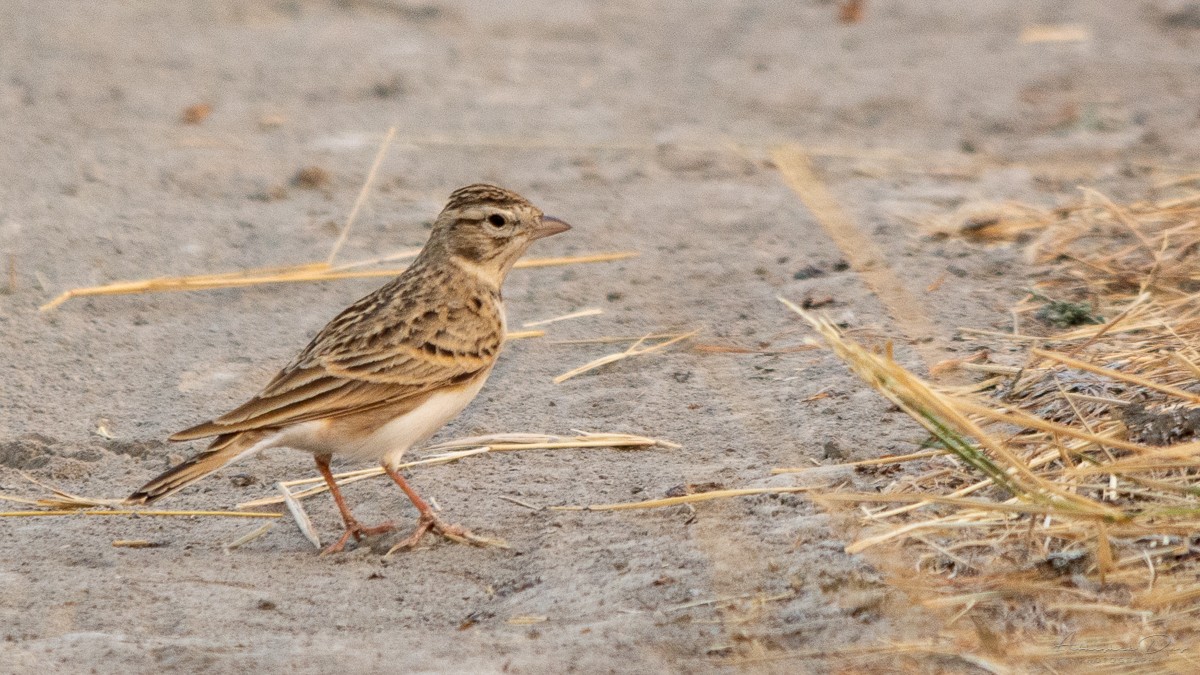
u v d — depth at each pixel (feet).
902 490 33.91
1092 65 79.97
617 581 31.42
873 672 27.43
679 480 36.09
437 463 38.86
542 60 85.15
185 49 86.38
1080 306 43.83
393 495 37.42
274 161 65.05
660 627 29.43
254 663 28.45
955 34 89.51
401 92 77.56
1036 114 70.90
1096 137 65.67
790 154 48.49
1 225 55.88
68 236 54.95
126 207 58.39
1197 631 27.78
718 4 100.63
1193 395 34.37
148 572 33.19
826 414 39.06
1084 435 32.07
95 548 34.65
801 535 32.30
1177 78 76.13
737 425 39.27
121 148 66.33
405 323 35.94
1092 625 28.30
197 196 60.18
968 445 33.22
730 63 83.97
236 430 33.19
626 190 60.85
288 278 51.26
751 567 31.17
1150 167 59.62
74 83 77.87
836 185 60.08
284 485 37.83
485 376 37.55
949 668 27.37
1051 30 89.04
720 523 33.35
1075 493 32.22
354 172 63.62
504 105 75.05
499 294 38.58
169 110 73.31
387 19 95.66
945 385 38.70
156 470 38.91
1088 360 39.34
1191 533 30.37
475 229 37.63
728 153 65.67
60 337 46.96
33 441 39.96
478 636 29.60
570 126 71.10
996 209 54.29
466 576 32.91
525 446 39.11
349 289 51.11
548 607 30.73
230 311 49.24
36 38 87.66
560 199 59.93
